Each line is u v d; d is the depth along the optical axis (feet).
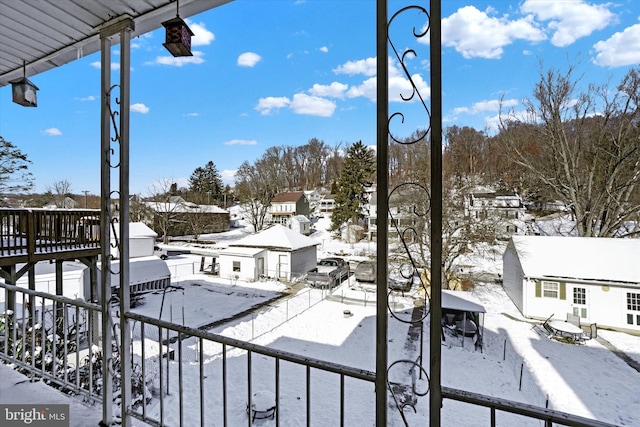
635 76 45.98
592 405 20.40
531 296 35.76
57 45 8.20
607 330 33.14
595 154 50.11
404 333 28.91
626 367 25.34
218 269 56.85
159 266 42.73
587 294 34.19
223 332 29.86
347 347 27.14
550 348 28.37
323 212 130.72
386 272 4.10
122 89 6.71
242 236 108.88
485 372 23.90
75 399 7.64
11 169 49.85
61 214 25.22
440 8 3.80
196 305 37.70
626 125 47.50
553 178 55.77
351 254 73.72
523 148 57.77
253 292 44.04
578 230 53.36
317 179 159.94
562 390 21.98
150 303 37.93
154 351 22.40
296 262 53.62
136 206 99.14
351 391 19.11
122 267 6.64
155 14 6.72
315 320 33.50
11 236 26.17
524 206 69.46
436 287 3.87
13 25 7.22
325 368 4.60
